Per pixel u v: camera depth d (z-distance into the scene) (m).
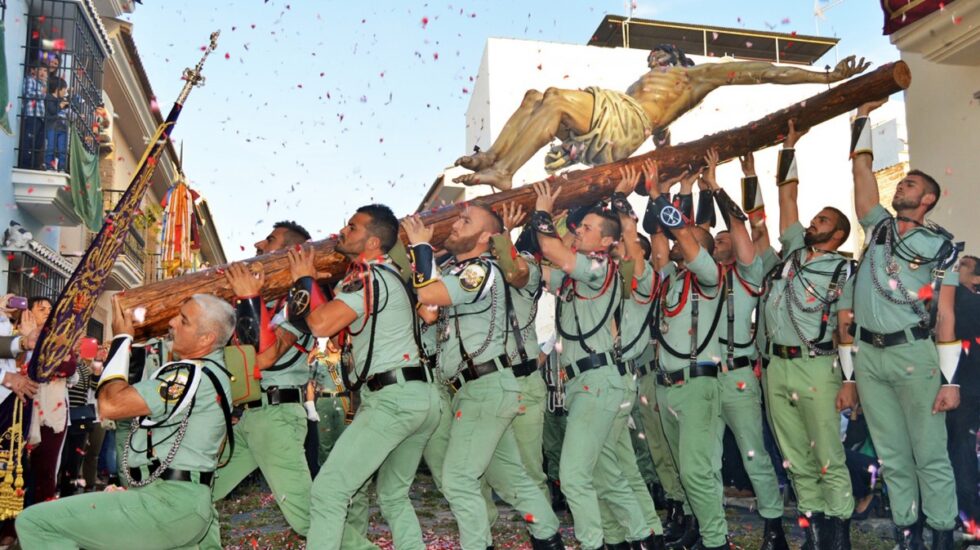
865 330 4.70
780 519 4.92
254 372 3.98
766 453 4.96
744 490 7.42
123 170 19.38
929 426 4.52
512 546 5.45
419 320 4.26
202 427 3.41
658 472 5.84
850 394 4.98
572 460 4.30
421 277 3.97
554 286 4.70
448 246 4.58
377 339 3.91
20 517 3.23
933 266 4.54
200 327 3.53
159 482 3.32
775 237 21.56
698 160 5.32
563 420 7.07
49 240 13.61
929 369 4.49
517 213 4.91
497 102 21.67
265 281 4.26
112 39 15.03
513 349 4.35
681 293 4.86
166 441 3.34
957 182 8.12
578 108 6.43
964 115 8.06
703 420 4.69
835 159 24.45
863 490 6.27
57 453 6.51
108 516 3.25
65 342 4.32
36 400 6.02
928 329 4.50
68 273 13.03
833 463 4.75
